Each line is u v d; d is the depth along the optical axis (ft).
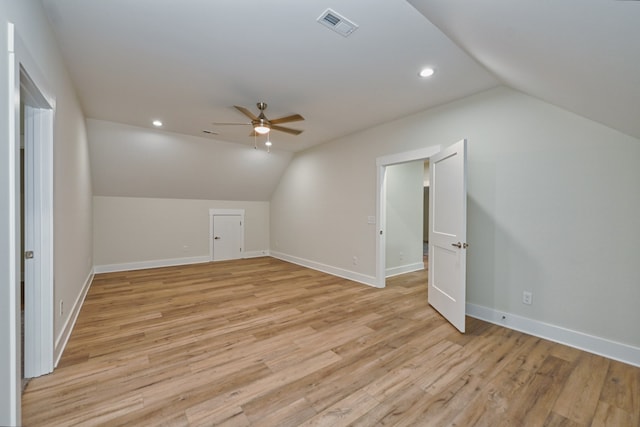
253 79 9.05
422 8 5.64
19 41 4.26
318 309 10.78
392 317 9.98
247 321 9.58
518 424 4.99
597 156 7.49
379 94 10.07
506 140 9.16
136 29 6.59
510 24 4.72
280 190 21.97
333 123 13.37
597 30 3.67
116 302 11.48
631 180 7.04
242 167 19.40
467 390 5.93
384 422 5.02
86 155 13.01
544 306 8.41
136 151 15.40
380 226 13.73
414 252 18.04
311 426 4.92
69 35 6.77
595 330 7.53
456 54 7.49
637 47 3.59
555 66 5.49
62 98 7.59
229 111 11.99
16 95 4.09
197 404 5.44
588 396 5.74
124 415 5.12
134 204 17.89
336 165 16.37
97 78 9.05
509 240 9.12
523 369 6.71
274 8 5.84
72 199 9.09
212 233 20.88
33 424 4.85
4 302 3.76
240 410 5.30
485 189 9.68
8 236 3.88
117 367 6.70
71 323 8.63
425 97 10.30
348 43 7.06
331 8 5.82
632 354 6.98
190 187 19.12
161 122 13.67
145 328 8.95
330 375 6.45
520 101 8.85
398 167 16.83
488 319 9.60
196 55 7.70
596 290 7.52
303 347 7.77
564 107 7.77
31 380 6.11
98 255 16.80
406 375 6.46
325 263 17.31
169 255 19.19
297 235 20.02
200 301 11.67
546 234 8.37
